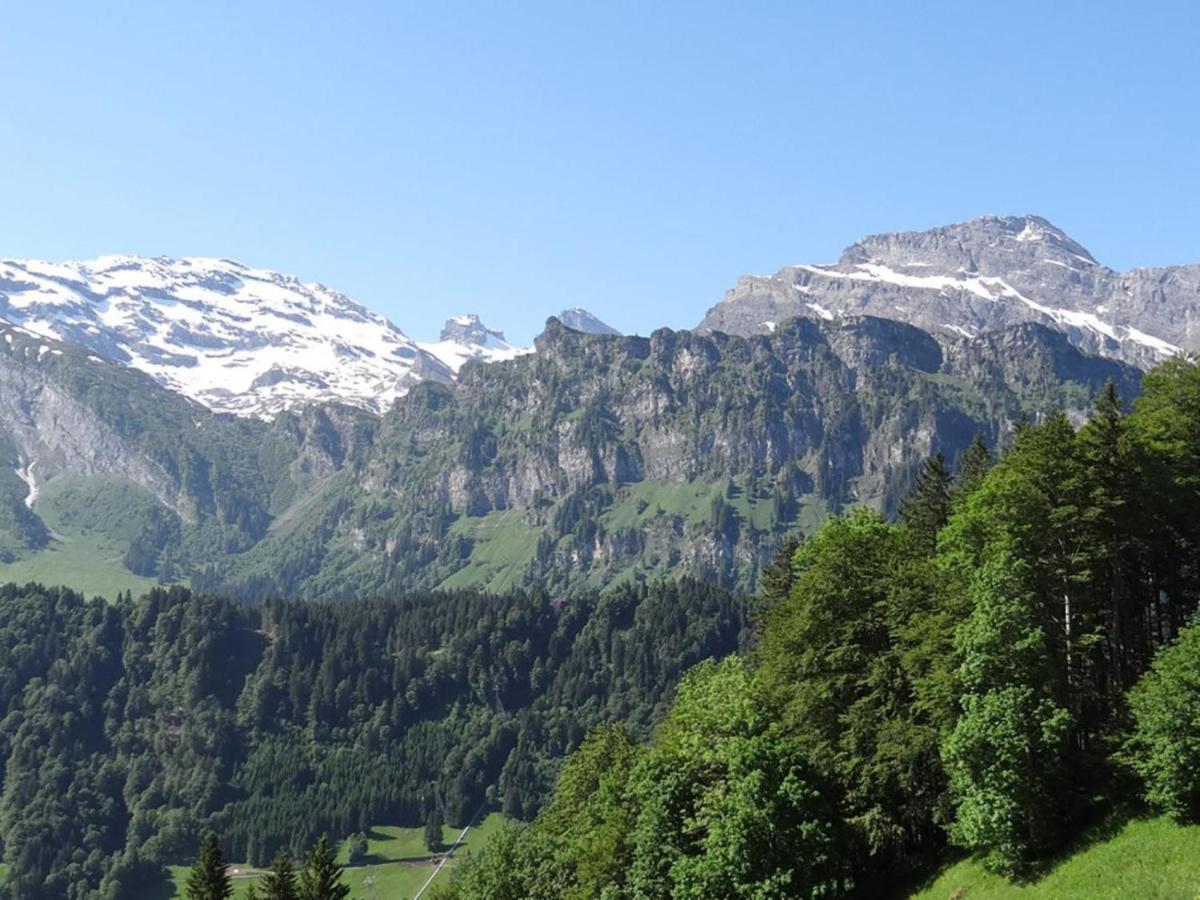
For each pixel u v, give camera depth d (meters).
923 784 66.88
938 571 71.38
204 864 104.06
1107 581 72.12
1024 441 73.75
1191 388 76.44
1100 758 64.62
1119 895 52.94
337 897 108.00
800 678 73.62
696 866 65.81
